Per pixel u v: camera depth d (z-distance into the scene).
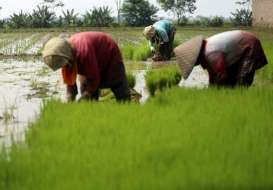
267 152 5.43
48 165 5.30
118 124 6.38
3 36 30.55
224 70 7.70
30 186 4.92
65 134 6.08
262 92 7.64
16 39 26.92
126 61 14.71
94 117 6.69
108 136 6.00
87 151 5.56
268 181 4.84
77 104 7.23
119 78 7.55
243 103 7.15
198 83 10.55
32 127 6.48
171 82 9.26
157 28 13.98
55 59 7.05
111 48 7.42
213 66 7.72
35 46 21.83
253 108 6.93
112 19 42.56
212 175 4.93
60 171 5.14
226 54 7.74
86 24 42.16
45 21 41.62
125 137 5.91
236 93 7.61
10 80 11.13
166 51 14.34
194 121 6.46
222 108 6.98
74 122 6.50
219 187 4.76
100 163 5.29
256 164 5.16
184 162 5.23
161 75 9.24
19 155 5.54
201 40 7.82
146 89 9.76
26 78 11.42
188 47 7.82
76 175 5.04
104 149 5.61
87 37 7.29
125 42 23.22
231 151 5.45
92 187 4.80
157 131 6.07
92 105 7.17
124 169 5.14
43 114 7.05
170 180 4.87
